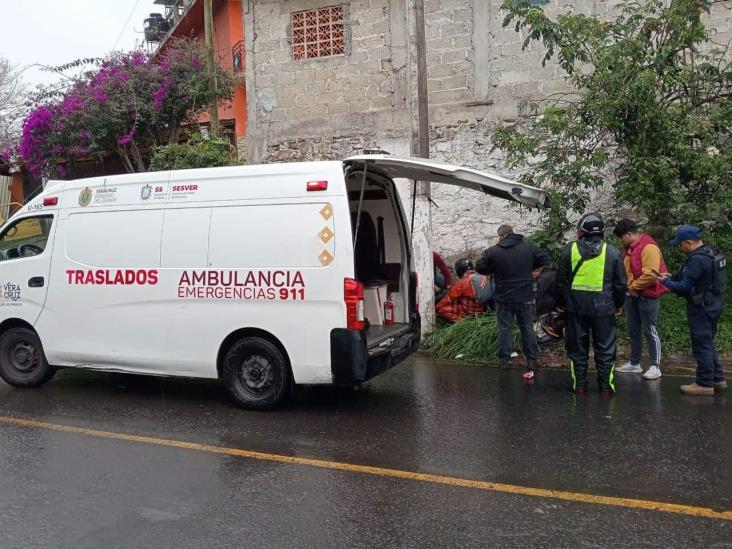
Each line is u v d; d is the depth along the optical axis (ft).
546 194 21.49
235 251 20.24
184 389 23.98
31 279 23.49
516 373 25.59
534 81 36.60
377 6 39.45
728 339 26.99
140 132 45.65
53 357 23.30
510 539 12.14
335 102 40.68
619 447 16.88
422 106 30.17
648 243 23.72
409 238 24.04
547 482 14.75
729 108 27.78
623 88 26.68
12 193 62.49
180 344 21.17
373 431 18.61
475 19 37.42
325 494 14.30
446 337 29.09
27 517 13.32
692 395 21.71
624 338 28.12
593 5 35.29
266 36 41.98
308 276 19.33
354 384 19.31
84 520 13.16
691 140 27.91
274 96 42.01
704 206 28.30
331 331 19.16
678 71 27.37
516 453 16.60
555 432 18.19
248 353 20.59
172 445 17.69
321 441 17.81
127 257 21.81
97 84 43.62
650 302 23.70
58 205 23.20
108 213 22.21
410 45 30.04
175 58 43.75
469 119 37.73
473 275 30.86
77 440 18.20
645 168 27.02
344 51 40.32
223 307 20.51
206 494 14.39
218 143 39.32
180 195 21.11
